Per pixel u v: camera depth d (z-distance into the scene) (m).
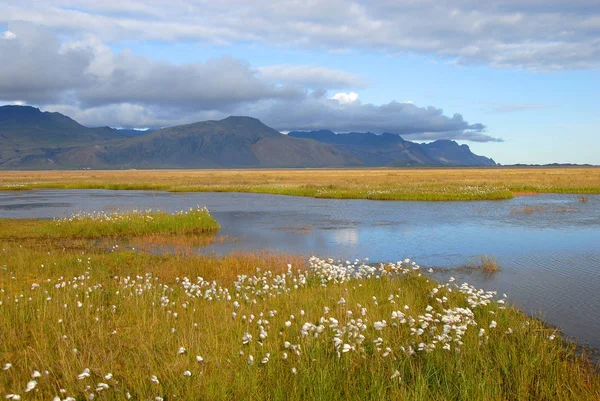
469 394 5.59
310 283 11.47
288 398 5.34
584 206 32.16
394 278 12.05
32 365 6.12
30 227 22.97
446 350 6.70
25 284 11.00
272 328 7.56
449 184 52.00
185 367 6.01
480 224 23.95
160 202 38.06
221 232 22.22
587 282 12.39
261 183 63.97
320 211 30.61
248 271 13.04
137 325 7.99
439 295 10.46
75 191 53.16
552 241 19.00
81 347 6.85
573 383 6.18
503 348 6.95
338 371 5.97
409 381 5.93
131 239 20.08
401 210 30.64
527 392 5.81
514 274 13.38
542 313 9.70
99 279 11.84
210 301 9.41
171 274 12.76
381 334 7.18
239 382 5.59
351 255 16.52
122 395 5.24
